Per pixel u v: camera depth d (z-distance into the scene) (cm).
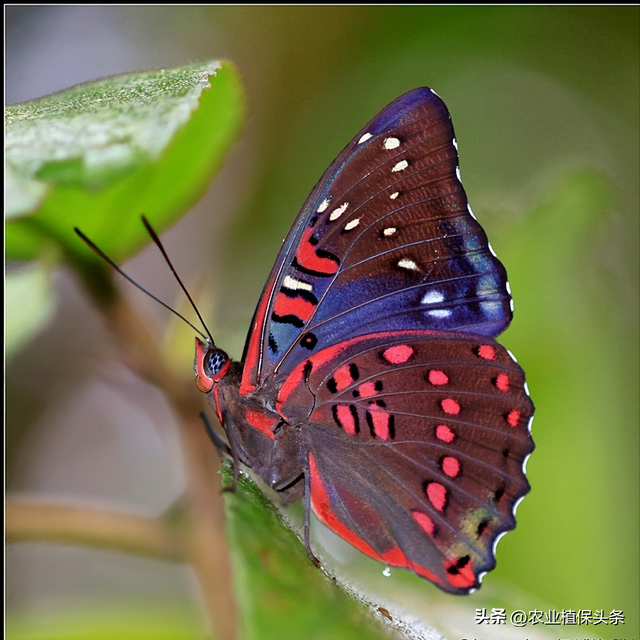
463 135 41
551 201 39
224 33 41
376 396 38
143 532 35
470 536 38
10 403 39
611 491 38
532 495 38
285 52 41
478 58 41
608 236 39
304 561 36
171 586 38
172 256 40
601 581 38
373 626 35
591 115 42
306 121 41
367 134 37
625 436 38
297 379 38
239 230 40
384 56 41
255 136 41
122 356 36
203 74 35
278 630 35
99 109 35
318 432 38
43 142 35
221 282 40
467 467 38
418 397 38
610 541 38
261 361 38
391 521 38
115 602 37
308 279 38
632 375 39
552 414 38
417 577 38
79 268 36
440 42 41
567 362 39
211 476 36
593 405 38
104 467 40
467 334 38
